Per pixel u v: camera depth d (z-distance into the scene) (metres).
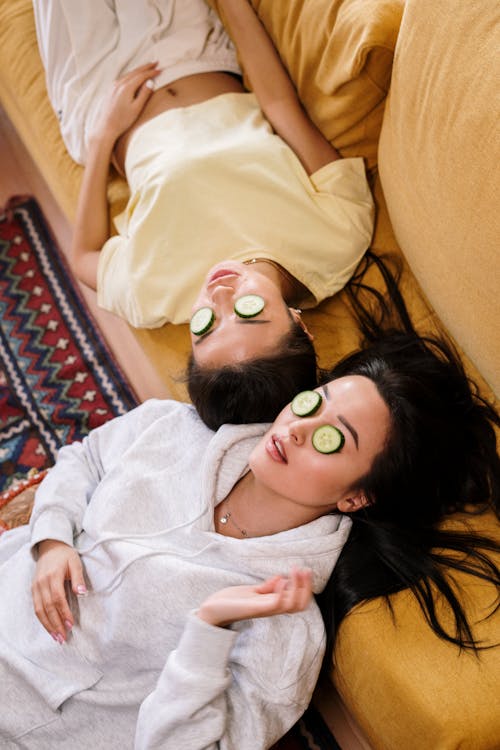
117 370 1.85
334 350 1.40
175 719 0.97
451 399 1.18
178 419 1.28
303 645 1.04
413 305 1.40
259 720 1.01
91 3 1.63
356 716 1.10
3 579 1.25
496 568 1.06
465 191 1.09
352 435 1.06
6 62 1.91
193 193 1.39
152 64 1.60
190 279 1.38
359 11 1.29
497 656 0.97
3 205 2.16
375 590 1.08
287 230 1.39
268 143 1.44
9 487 1.69
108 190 1.68
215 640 0.98
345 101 1.39
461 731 0.93
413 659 0.99
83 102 1.66
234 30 1.57
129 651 1.12
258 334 1.16
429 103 1.15
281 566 1.08
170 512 1.18
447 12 1.11
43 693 1.11
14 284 2.01
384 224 1.50
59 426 1.78
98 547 1.18
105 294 1.51
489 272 1.07
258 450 1.10
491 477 1.17
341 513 1.15
